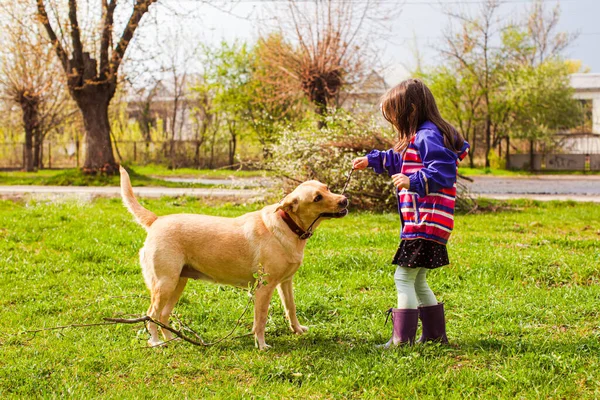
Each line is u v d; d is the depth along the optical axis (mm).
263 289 4473
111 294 5961
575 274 6586
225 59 34906
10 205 13320
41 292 5992
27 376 3820
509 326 4867
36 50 19922
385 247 8156
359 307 5539
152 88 40812
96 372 3984
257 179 14023
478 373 3791
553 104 36156
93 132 20609
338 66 21984
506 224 11070
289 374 3871
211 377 3902
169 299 4703
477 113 38406
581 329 4797
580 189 20609
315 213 4426
